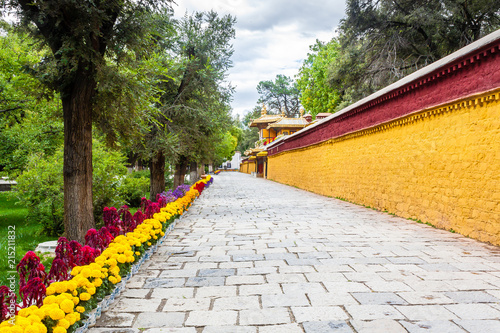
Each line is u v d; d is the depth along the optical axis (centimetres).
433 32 1952
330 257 541
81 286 314
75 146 586
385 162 1073
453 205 735
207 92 1298
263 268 490
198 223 900
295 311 343
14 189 1017
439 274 448
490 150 628
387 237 688
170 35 974
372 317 325
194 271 483
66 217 582
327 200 1492
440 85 791
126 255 433
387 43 2066
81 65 570
